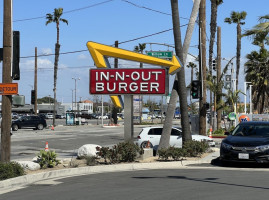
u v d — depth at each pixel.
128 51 17.08
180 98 18.48
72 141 29.55
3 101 13.34
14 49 13.26
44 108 134.38
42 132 41.97
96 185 10.59
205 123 28.48
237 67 52.28
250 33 21.73
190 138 18.50
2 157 13.23
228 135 16.25
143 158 16.08
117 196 9.01
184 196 8.89
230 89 37.81
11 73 13.19
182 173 12.91
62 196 9.12
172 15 18.50
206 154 18.27
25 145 25.84
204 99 28.55
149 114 131.00
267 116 33.34
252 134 15.56
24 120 46.50
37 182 11.30
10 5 13.16
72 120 65.38
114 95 17.30
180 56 18.25
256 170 13.78
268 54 38.72
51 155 13.90
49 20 61.78
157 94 16.88
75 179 11.77
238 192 9.34
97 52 17.12
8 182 10.86
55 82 60.00
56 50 61.47
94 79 17.25
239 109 49.06
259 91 38.97
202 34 29.17
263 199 8.48
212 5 39.78
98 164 14.77
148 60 16.97
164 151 15.79
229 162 15.49
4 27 13.16
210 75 38.81
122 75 17.11
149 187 10.16
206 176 12.12
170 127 18.52
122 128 53.31
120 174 12.80
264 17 21.94
